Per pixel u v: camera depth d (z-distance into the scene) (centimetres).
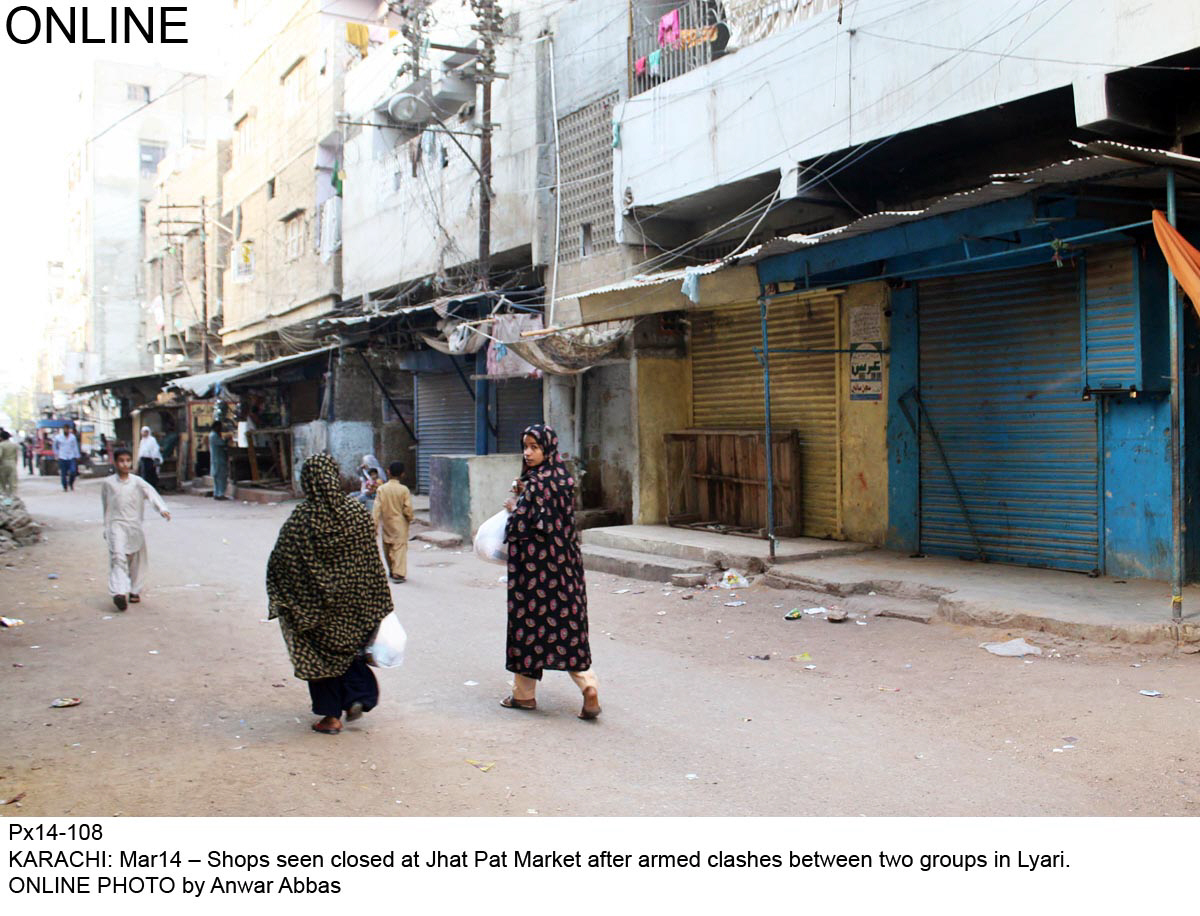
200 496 2530
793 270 929
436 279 1812
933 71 888
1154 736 505
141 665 723
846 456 1102
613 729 551
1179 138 800
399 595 1032
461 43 1828
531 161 1570
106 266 5191
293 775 474
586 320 1280
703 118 1162
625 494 1416
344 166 2355
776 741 525
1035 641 693
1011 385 934
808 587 916
